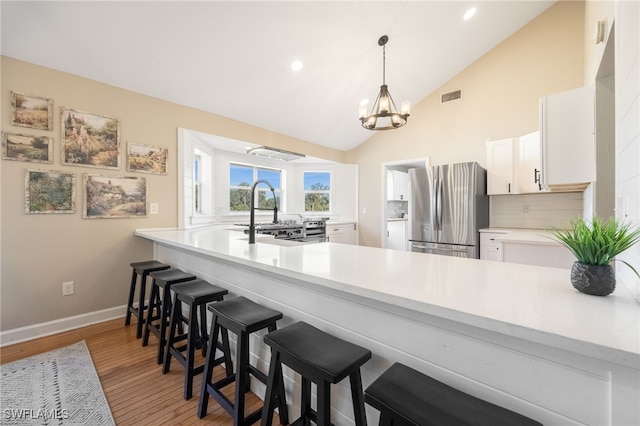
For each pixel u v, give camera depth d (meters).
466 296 0.87
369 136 5.12
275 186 5.24
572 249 0.91
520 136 3.55
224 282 2.02
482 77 3.85
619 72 1.12
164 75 2.73
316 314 1.34
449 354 0.90
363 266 1.32
